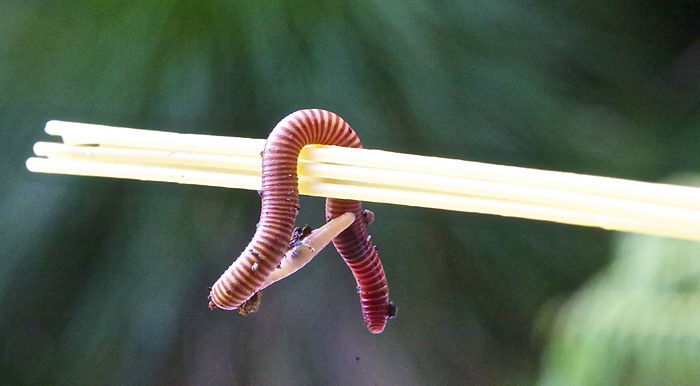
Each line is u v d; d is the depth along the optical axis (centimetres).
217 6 36
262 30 36
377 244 38
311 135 23
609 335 32
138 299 36
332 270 38
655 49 41
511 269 38
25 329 37
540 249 38
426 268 38
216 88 35
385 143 36
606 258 37
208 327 37
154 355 37
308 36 36
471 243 38
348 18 37
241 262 23
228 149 24
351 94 36
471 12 38
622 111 40
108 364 36
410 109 36
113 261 36
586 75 40
